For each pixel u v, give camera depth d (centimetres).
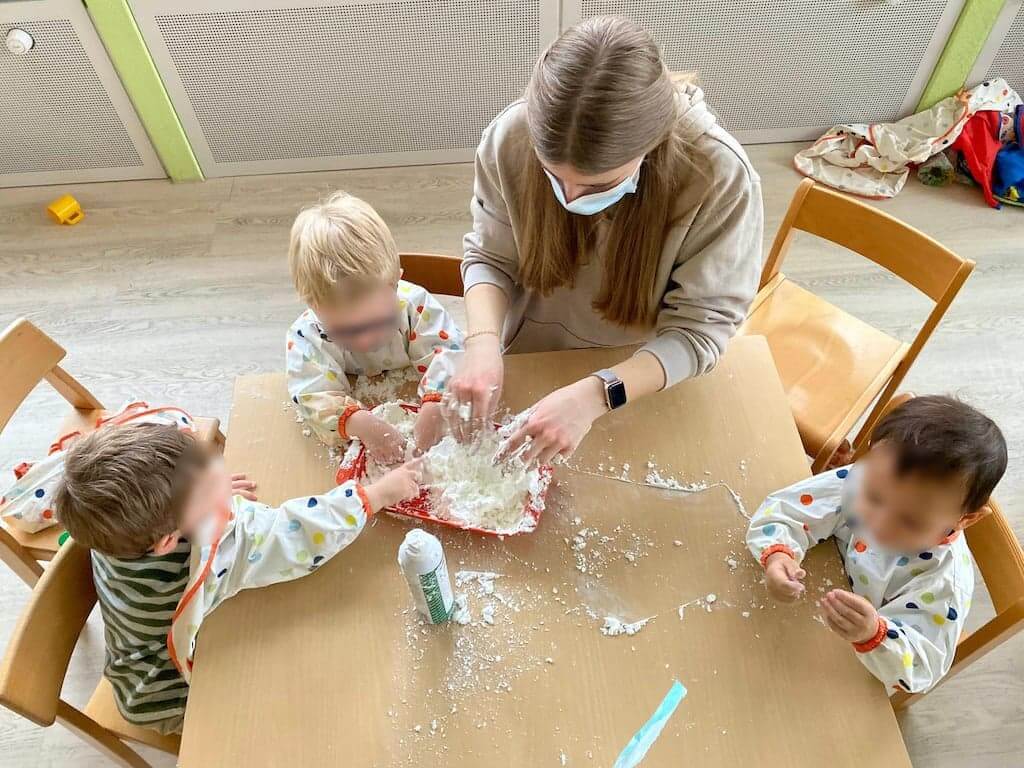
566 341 154
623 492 119
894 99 270
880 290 241
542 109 93
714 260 119
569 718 99
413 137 274
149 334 240
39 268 258
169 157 274
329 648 105
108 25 234
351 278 125
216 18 234
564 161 96
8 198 279
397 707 100
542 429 115
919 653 100
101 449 104
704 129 109
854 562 112
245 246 262
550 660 103
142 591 112
